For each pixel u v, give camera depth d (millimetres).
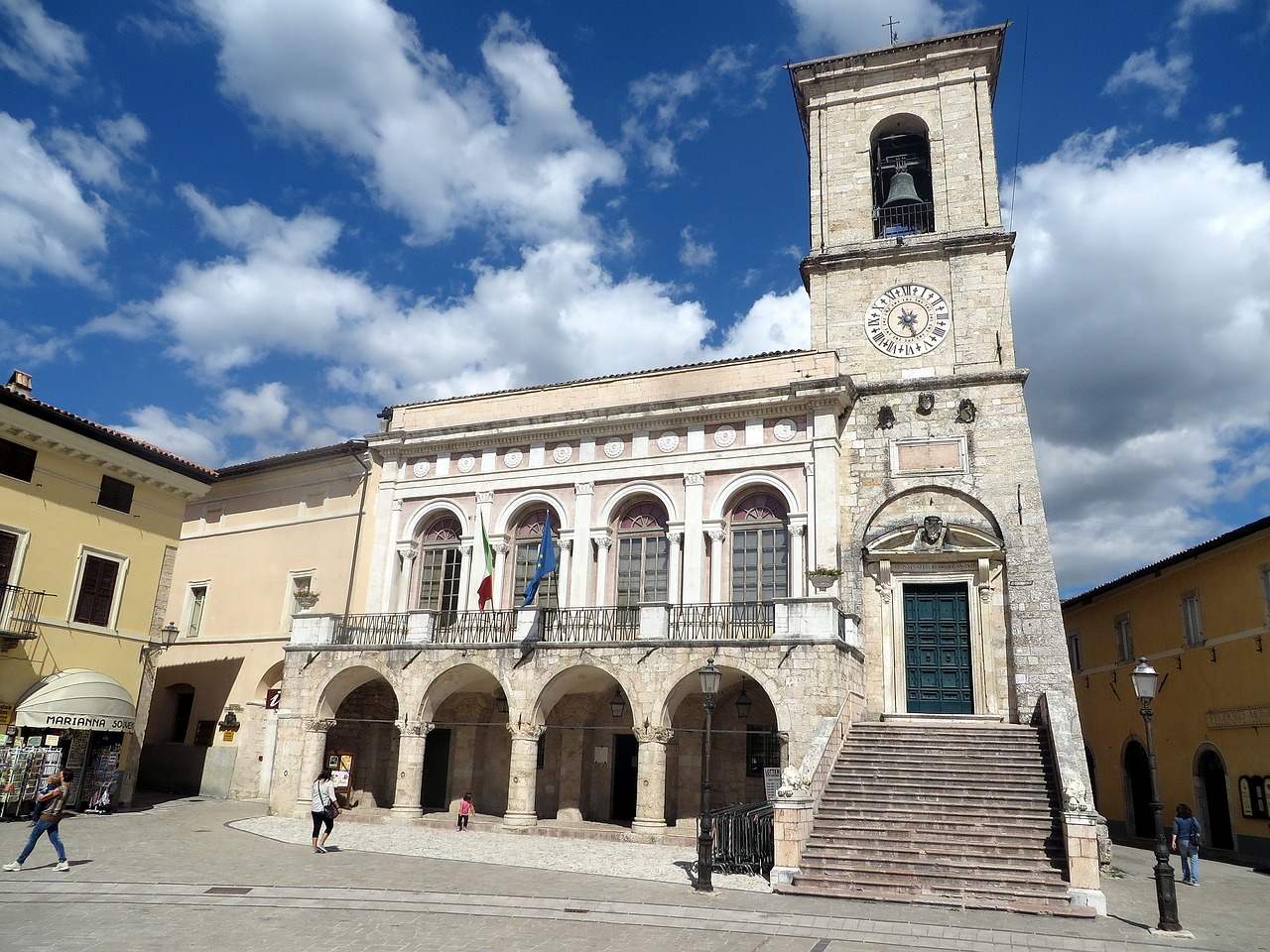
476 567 29562
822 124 30703
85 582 25594
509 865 18688
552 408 30344
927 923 14031
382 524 31281
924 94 29781
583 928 13289
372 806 29000
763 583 26109
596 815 26266
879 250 28062
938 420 25859
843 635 23188
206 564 35062
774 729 24578
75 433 25281
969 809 18188
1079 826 15719
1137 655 32656
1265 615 25016
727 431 27297
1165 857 14406
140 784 32625
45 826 16219
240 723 31094
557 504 29031
